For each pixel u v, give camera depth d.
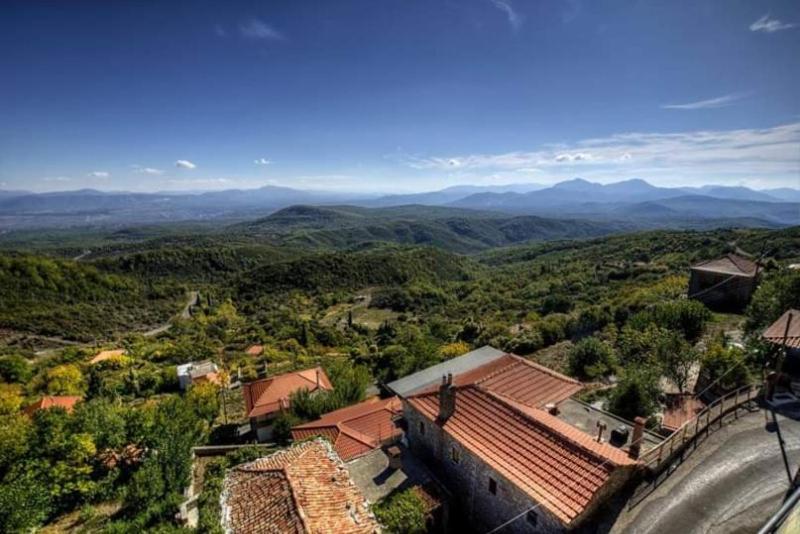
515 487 13.02
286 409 31.36
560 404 20.36
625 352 30.02
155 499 18.16
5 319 98.31
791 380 19.28
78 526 18.34
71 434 21.38
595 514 12.23
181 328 107.38
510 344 41.00
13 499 16.45
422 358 42.75
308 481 13.27
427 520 14.44
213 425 37.38
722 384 21.28
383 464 17.67
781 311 25.64
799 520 3.66
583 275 97.44
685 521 12.00
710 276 39.50
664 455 14.63
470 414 16.52
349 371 40.50
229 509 12.98
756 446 15.02
